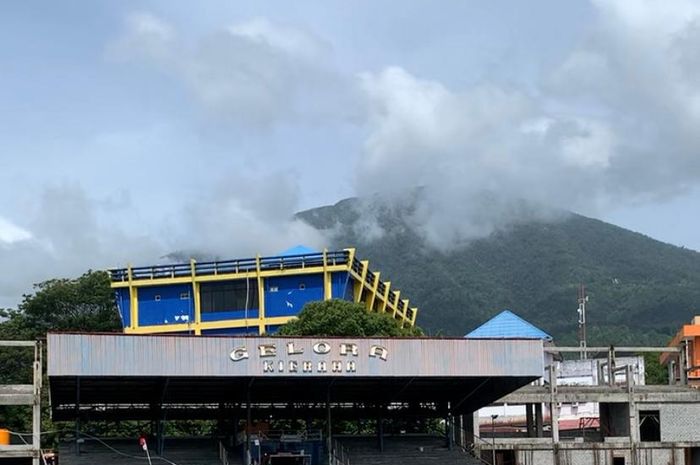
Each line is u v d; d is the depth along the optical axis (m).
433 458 74.31
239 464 68.75
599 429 92.94
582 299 175.00
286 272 112.25
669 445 83.19
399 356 63.81
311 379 65.56
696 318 94.75
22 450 67.69
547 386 86.00
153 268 113.81
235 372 61.16
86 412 72.69
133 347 59.59
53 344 58.44
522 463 81.75
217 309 113.31
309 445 70.50
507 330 134.25
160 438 70.88
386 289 124.12
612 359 90.50
